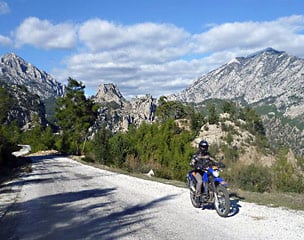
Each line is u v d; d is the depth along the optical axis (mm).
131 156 32188
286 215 7941
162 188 13242
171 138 34938
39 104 158875
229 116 81375
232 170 21578
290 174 22109
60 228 7734
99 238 6758
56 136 75438
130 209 9375
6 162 31828
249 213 8203
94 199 11320
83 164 33219
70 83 58281
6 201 11867
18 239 7059
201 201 8719
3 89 41750
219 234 6512
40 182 17578
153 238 6508
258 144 65625
